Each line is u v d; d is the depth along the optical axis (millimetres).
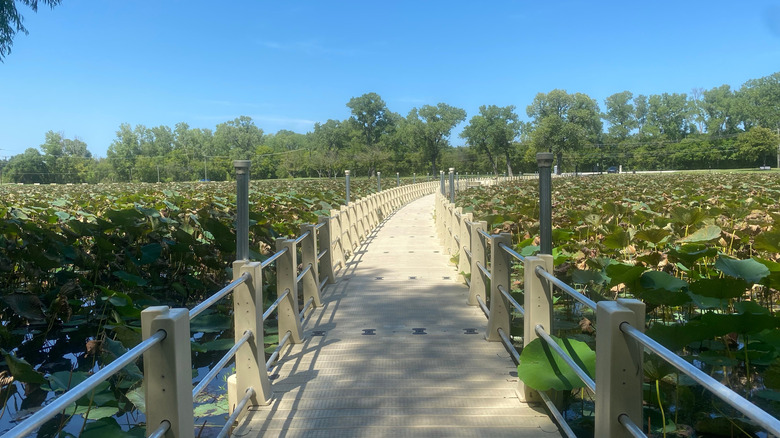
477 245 5961
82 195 20328
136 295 5754
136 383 3482
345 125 101688
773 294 5629
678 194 13906
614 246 5812
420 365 4172
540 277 3311
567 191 17094
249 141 103125
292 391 3695
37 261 5797
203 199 14461
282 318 4723
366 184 35344
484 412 3334
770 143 78125
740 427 3102
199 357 5184
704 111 96500
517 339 5184
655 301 3881
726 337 4336
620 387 2086
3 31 9719
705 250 4598
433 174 97875
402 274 8164
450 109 97188
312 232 6023
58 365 4918
